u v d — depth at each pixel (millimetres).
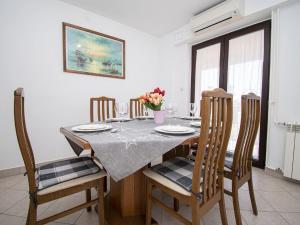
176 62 3330
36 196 868
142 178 1301
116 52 2893
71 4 2385
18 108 808
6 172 1948
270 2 1918
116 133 1111
